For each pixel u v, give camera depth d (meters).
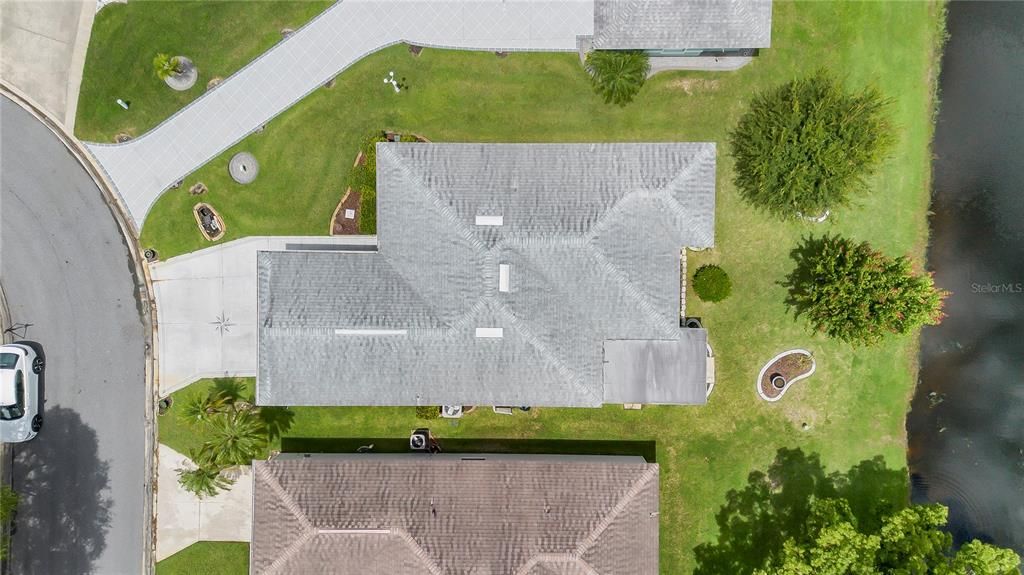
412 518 28.03
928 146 31.86
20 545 32.34
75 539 32.56
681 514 32.09
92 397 32.56
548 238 27.00
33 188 32.34
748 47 28.42
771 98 29.75
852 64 31.47
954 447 32.28
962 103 31.81
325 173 32.22
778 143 28.02
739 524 32.00
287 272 28.42
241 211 32.28
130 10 32.06
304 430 32.31
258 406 31.81
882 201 31.70
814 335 31.78
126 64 32.16
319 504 28.27
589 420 32.25
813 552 27.00
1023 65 31.73
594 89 31.56
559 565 27.45
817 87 28.33
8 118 32.28
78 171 32.34
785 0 31.34
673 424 32.12
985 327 32.16
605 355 29.53
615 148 28.09
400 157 28.16
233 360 32.41
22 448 32.59
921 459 32.25
